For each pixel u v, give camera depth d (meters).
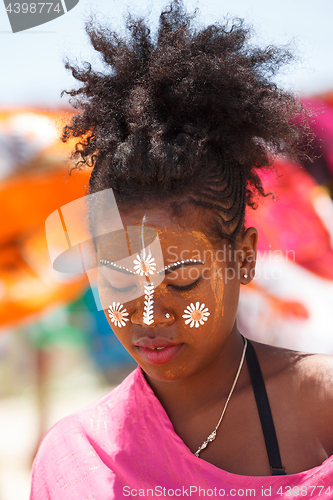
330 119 4.00
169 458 1.36
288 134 1.49
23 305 5.59
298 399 1.29
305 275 5.50
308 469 1.21
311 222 5.04
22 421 8.08
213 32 1.45
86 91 1.52
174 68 1.34
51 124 1.86
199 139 1.30
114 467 1.46
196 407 1.39
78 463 1.53
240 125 1.39
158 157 1.24
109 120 1.42
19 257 5.32
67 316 7.52
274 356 1.40
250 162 1.49
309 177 4.81
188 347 1.28
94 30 1.54
